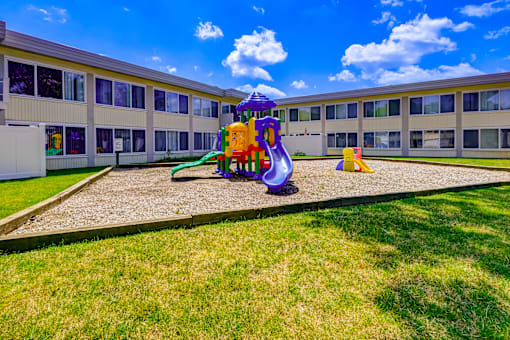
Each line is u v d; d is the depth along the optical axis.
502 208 4.65
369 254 2.85
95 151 14.08
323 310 1.98
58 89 12.66
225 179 8.96
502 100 18.41
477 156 19.19
